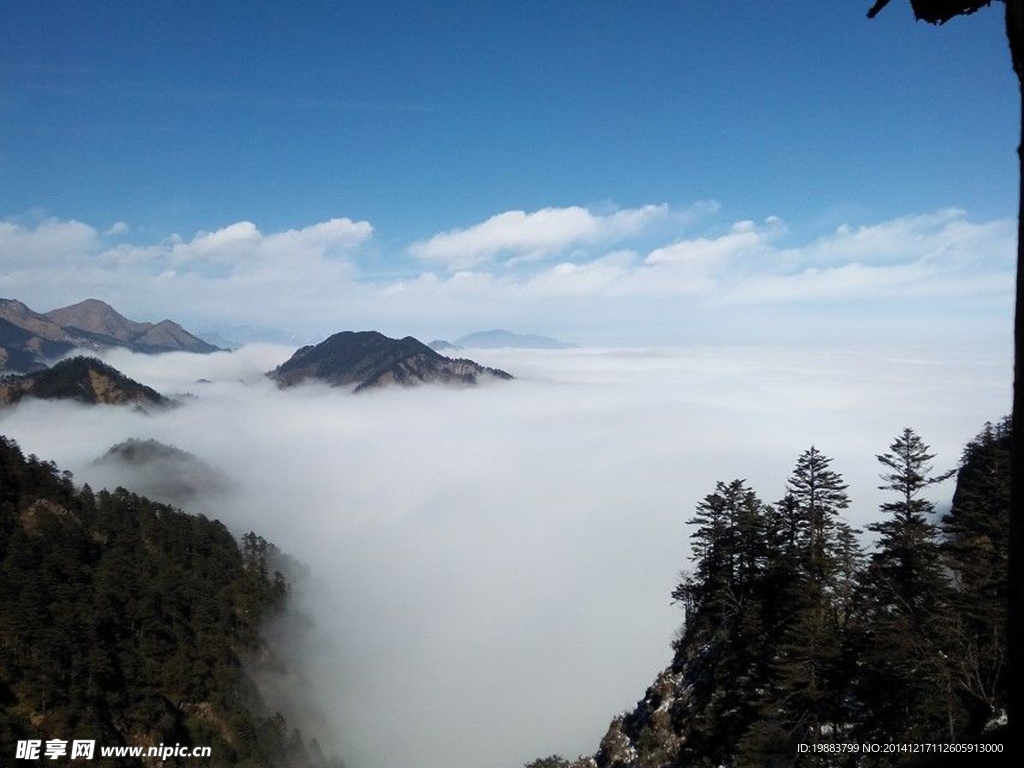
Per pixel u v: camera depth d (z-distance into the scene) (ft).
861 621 112.98
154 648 291.99
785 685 103.19
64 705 230.89
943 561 106.42
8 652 241.76
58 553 325.83
